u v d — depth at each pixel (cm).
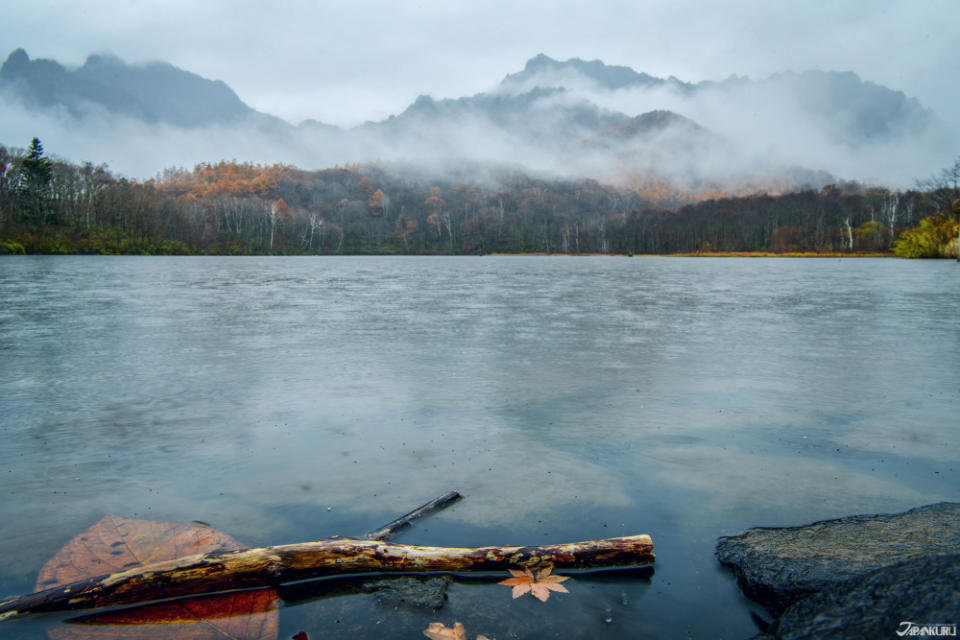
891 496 287
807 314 1180
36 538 241
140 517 261
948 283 2245
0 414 442
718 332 914
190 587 199
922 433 393
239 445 369
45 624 182
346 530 250
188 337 848
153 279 2394
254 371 607
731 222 11338
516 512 268
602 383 552
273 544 235
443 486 300
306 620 187
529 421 424
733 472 321
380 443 373
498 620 188
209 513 266
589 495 289
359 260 7188
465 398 494
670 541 243
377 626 184
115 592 193
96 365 637
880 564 207
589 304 1408
